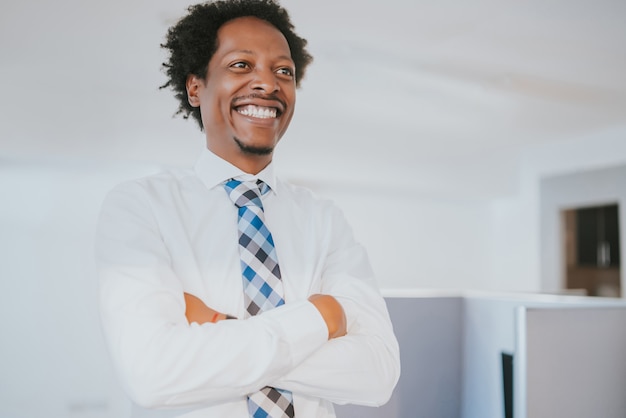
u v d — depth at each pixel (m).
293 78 1.08
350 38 3.49
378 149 5.89
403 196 6.79
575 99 4.70
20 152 4.54
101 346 5.28
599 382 1.54
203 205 1.04
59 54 3.86
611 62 3.85
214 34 1.05
